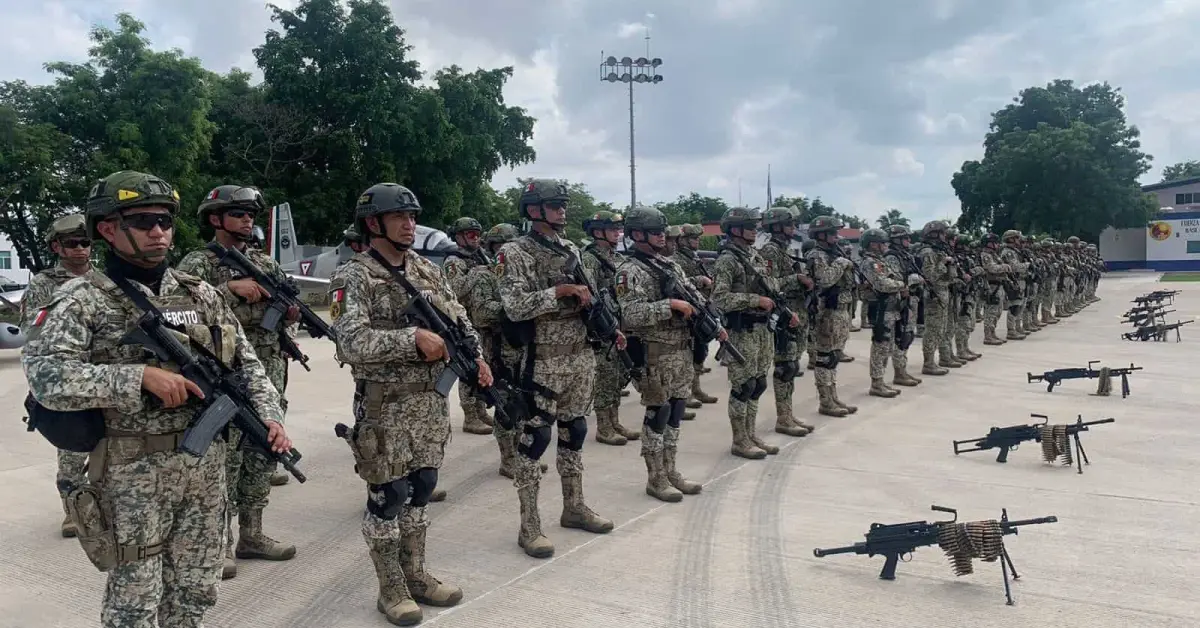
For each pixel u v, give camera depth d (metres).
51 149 25.73
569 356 5.09
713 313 6.45
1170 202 57.84
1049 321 19.28
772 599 4.32
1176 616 4.03
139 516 2.90
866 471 6.88
